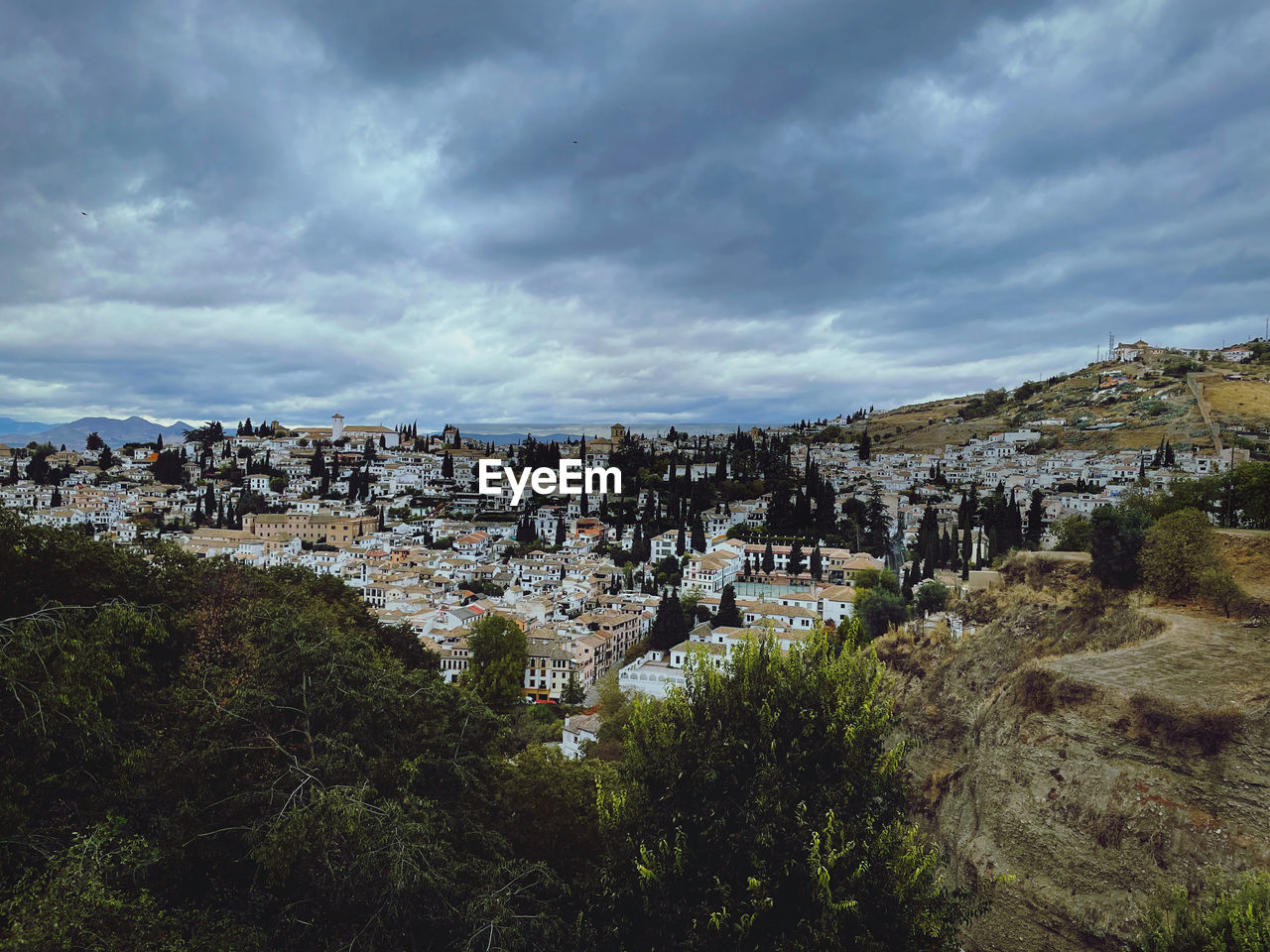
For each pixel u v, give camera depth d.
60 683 25.30
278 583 65.38
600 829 28.89
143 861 22.97
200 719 28.81
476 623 96.88
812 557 150.00
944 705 51.75
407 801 26.83
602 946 26.03
